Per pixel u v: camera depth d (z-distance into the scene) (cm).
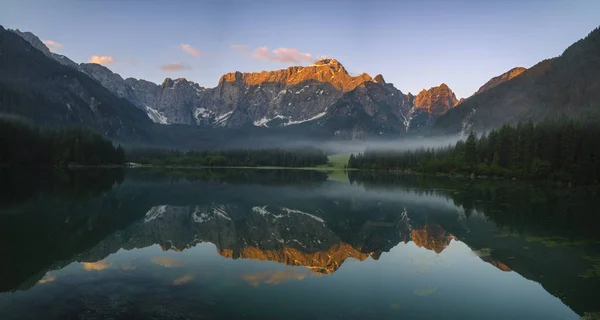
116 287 2345
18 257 3036
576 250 3750
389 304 2272
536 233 4572
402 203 7319
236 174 17738
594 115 15500
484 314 2192
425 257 3472
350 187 10962
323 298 2309
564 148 12331
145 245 3597
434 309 2233
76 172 15038
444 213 6116
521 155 14238
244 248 3631
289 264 3080
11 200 6344
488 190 9981
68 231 4119
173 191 8794
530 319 2161
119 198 7069
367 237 4400
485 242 4131
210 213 5800
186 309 2031
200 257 3178
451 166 17800
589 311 2283
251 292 2344
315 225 5122
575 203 7238
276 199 7769
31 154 18175
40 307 2016
